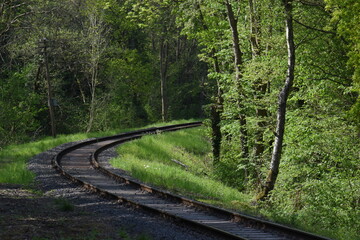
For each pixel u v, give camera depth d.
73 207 20.08
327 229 20.08
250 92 37.94
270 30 35.34
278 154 27.56
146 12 50.34
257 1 33.41
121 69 90.12
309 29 31.95
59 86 82.62
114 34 94.88
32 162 38.34
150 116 102.62
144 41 106.25
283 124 27.47
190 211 20.27
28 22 58.22
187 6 37.59
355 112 25.80
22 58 69.44
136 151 48.56
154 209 19.19
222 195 28.52
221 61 49.41
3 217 16.56
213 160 49.06
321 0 29.38
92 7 72.56
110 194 23.08
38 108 79.94
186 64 117.50
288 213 23.39
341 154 28.64
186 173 36.38
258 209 24.67
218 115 49.56
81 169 34.53
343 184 26.91
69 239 13.99
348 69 31.39
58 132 84.50
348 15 25.61
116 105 87.50
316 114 31.62
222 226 17.25
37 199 22.81
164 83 100.94
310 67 32.16
